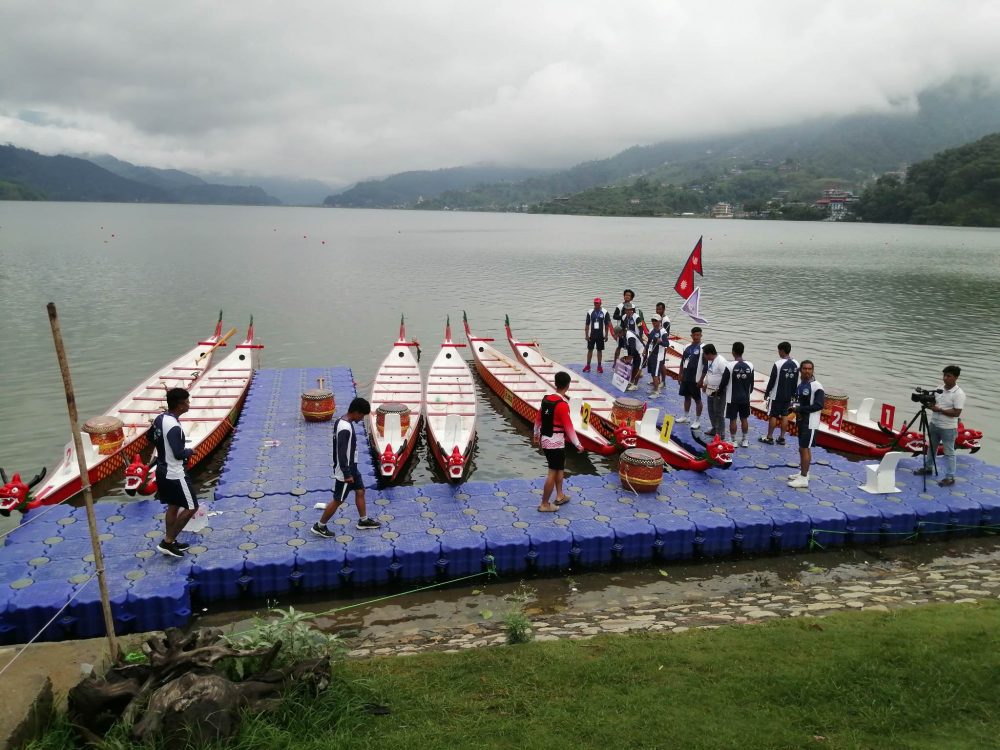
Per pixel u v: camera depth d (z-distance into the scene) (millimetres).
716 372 15125
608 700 6168
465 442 16094
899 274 57625
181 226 133750
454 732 5672
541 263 66375
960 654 6793
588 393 19984
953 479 13578
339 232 131250
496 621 9688
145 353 26422
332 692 6121
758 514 12180
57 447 17109
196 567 9969
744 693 6230
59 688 5758
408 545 10773
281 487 12883
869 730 5668
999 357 27781
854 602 9617
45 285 42094
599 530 11438
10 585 9328
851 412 17969
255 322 33188
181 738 5188
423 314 36562
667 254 79438
